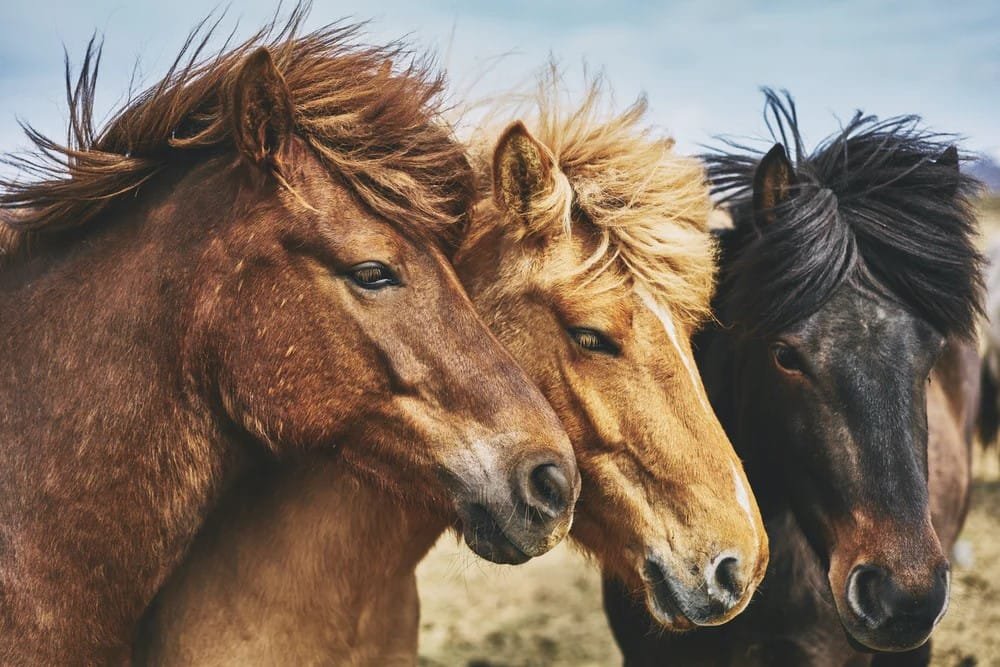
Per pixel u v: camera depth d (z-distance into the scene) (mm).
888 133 5250
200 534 4465
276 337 3783
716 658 5234
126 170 3949
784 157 4957
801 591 5066
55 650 3822
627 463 4148
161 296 3865
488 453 3738
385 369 3787
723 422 5270
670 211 4367
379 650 4699
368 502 4371
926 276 4547
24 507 3809
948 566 4332
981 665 7832
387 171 3857
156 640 4484
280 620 4395
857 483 4375
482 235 4406
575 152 4508
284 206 3783
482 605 9211
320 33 4184
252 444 4055
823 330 4520
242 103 3688
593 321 4121
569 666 8070
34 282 3986
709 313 4512
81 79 4102
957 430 5961
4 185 4035
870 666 5609
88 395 3852
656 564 4090
